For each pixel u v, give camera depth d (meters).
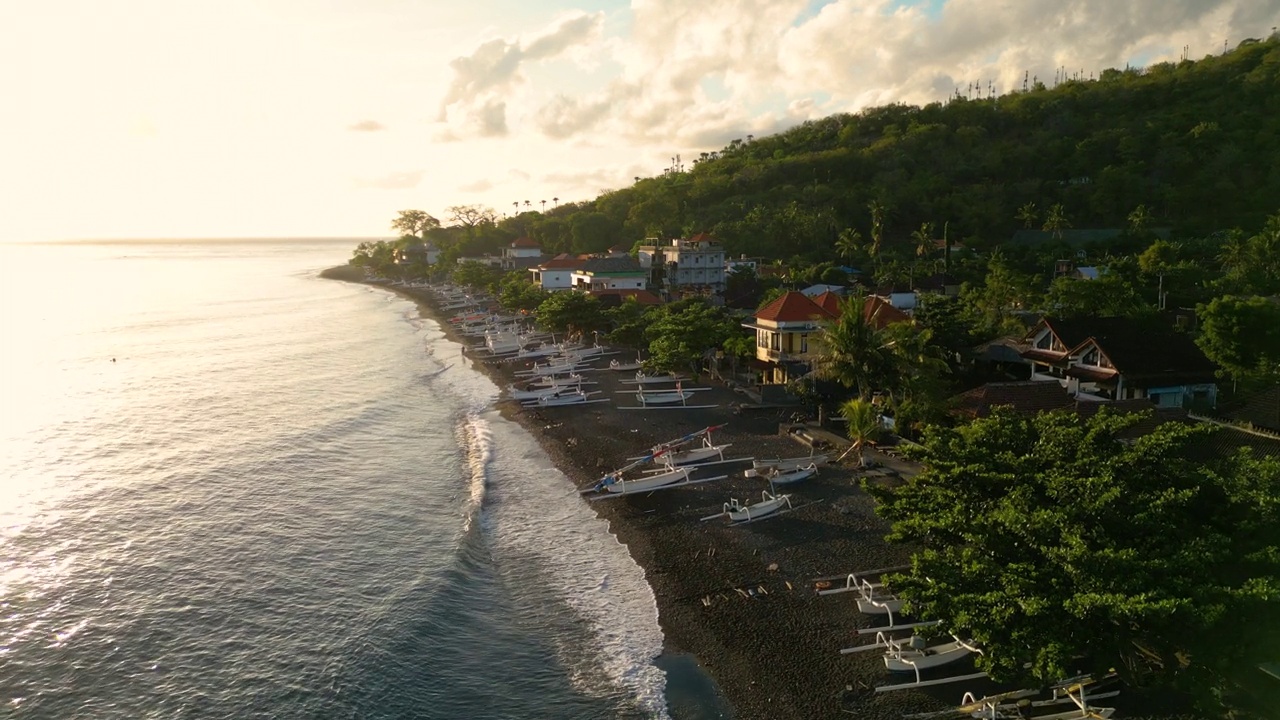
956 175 171.50
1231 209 127.44
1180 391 48.97
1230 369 50.19
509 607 30.28
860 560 32.16
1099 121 176.00
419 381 76.50
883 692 23.77
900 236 154.12
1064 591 19.61
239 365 85.38
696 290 112.38
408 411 63.75
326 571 33.44
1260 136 140.00
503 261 177.00
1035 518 20.59
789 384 56.97
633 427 54.69
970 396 44.44
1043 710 21.92
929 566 22.45
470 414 62.31
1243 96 158.00
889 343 46.59
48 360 87.94
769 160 191.50
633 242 164.75
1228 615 18.42
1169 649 19.73
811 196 161.75
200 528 38.28
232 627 28.80
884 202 155.62
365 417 61.50
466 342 102.62
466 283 158.50
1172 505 20.80
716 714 23.27
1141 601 17.52
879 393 49.75
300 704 24.09
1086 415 40.88
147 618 29.41
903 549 32.91
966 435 26.95
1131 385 48.69
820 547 33.56
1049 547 20.48
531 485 44.16
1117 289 65.06
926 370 46.81
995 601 19.95
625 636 27.77
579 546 35.69
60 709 23.84
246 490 43.94
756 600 29.53
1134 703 21.86
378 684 25.03
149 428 57.72
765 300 89.50
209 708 23.92
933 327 58.56
